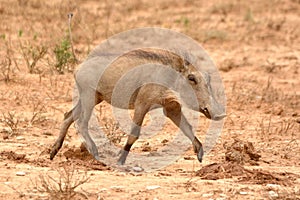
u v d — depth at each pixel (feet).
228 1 232.12
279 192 70.59
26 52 139.95
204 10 217.97
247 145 85.71
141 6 213.25
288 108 120.88
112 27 177.17
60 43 138.10
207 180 74.74
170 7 219.00
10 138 90.84
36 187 69.41
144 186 71.82
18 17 179.52
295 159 87.97
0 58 132.46
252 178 75.41
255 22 203.92
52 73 126.82
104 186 71.20
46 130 95.96
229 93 128.26
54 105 109.40
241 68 154.30
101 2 213.46
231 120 108.88
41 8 187.73
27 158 81.61
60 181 67.97
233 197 68.64
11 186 69.87
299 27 202.69
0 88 115.96
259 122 109.19
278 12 222.07
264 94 128.77
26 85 118.83
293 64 160.66
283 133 102.37
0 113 102.83
